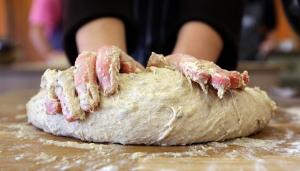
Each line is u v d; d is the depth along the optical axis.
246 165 0.38
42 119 0.49
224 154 0.41
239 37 0.67
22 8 2.67
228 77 0.44
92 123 0.45
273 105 0.54
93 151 0.42
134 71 0.48
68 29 0.63
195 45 0.60
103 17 0.62
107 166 0.37
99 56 0.46
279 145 0.45
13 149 0.43
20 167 0.37
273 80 1.38
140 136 0.44
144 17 0.82
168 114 0.44
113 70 0.45
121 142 0.45
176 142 0.44
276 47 1.98
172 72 0.48
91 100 0.44
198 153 0.42
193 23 0.63
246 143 0.46
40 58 2.70
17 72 1.31
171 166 0.37
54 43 1.81
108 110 0.44
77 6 0.63
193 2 0.64
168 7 0.74
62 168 0.37
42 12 1.77
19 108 0.71
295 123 0.58
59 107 0.46
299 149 0.44
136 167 0.37
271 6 1.80
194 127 0.44
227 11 0.64
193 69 0.45
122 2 0.65
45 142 0.45
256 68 1.33
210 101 0.46
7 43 1.45
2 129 0.52
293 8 0.59
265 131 0.53
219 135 0.46
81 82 0.45
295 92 0.96
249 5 1.79
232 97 0.47
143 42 0.84
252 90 0.52
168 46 0.68
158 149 0.43
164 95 0.44
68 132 0.47
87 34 0.60
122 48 0.58
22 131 0.51
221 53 0.66
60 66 1.30
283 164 0.38
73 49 0.66
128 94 0.45
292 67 1.93
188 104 0.45
